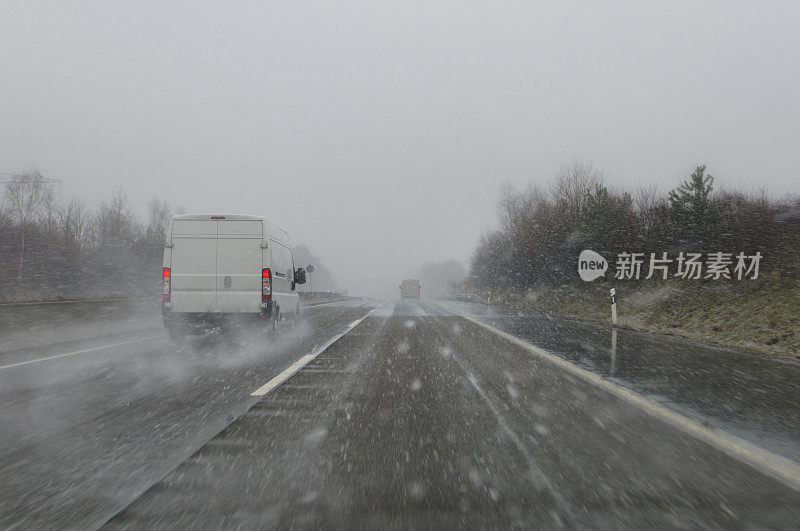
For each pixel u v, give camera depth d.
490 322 15.91
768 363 7.62
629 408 4.83
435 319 17.34
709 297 16.69
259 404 4.89
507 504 2.68
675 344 9.98
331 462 3.29
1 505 2.61
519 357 8.16
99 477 3.00
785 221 19.42
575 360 7.82
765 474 3.17
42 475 3.03
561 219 31.94
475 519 2.50
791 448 3.66
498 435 3.93
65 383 5.90
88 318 12.40
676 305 17.22
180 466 3.20
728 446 3.69
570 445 3.71
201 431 3.97
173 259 9.43
